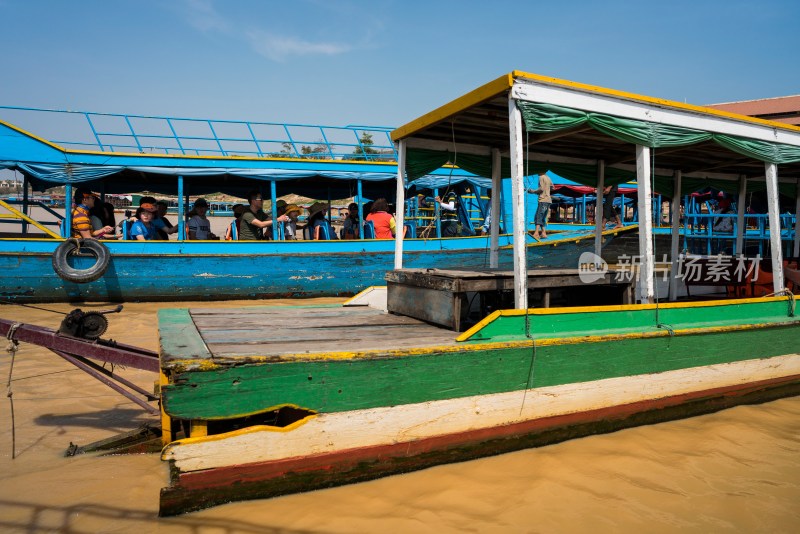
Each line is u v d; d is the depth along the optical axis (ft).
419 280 17.22
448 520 11.48
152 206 40.09
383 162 44.11
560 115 15.23
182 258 38.99
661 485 13.30
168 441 12.30
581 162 24.04
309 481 12.30
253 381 11.62
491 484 13.00
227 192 50.21
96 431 16.21
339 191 53.11
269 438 11.76
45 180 38.29
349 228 45.27
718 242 44.14
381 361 12.65
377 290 21.36
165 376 11.82
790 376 20.10
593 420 15.87
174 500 11.29
